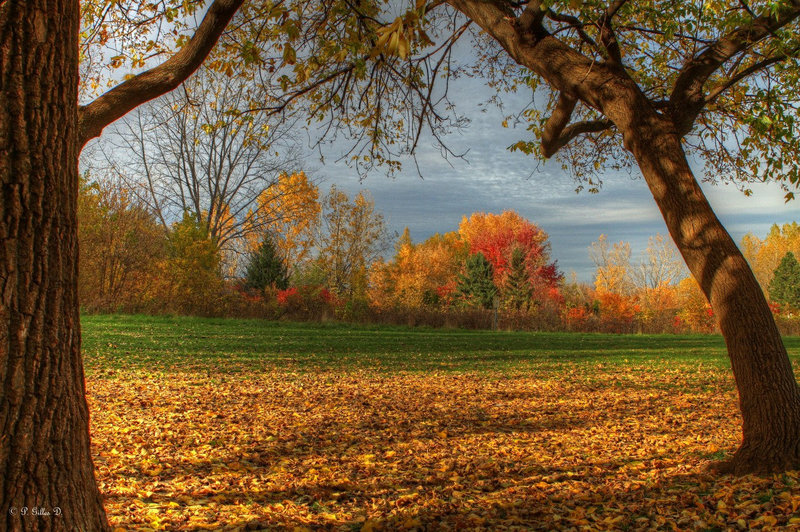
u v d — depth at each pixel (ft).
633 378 48.34
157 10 22.88
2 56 7.77
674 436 25.75
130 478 16.81
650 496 16.02
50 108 8.13
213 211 116.78
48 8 8.09
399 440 24.40
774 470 16.08
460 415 30.68
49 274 8.07
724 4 23.52
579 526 13.66
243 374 43.37
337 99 27.02
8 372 7.63
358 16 22.03
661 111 21.80
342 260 133.90
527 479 18.47
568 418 30.66
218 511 14.34
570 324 123.34
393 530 13.46
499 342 82.33
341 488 17.25
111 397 31.71
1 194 7.68
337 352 60.75
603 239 209.87
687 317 127.44
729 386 44.06
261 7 23.85
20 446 7.68
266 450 21.49
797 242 235.20
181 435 23.36
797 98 24.31
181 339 64.08
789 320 127.54
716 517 13.39
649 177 18.39
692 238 17.34
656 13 24.76
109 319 82.02
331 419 28.27
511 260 161.68
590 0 20.92
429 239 253.44
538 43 20.58
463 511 15.06
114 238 96.94
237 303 102.22
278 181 109.40
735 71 25.59
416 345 72.28
